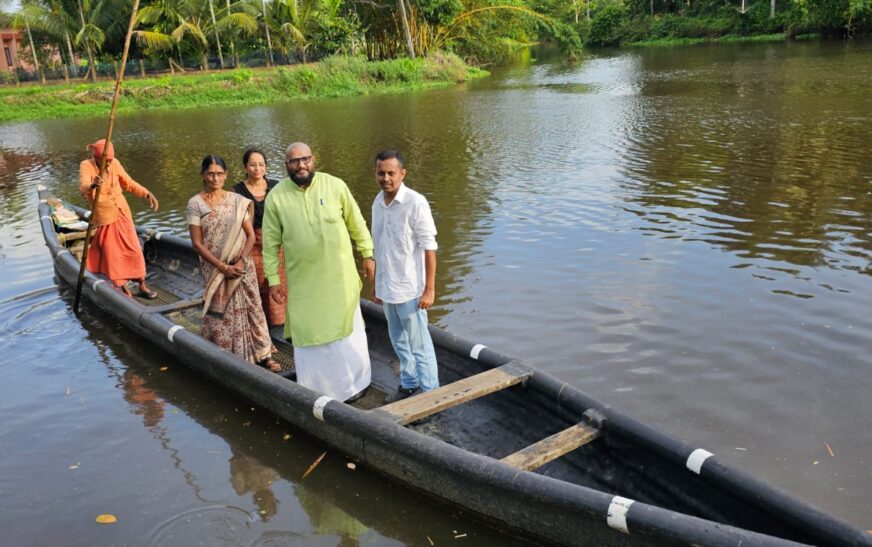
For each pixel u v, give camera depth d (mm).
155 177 14617
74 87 33094
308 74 33438
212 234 5297
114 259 7062
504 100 25141
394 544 3715
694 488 3482
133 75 38188
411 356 4859
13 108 30750
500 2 42250
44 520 4020
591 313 6359
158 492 4238
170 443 4766
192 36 38031
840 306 6195
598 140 15406
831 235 8055
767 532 3154
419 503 4023
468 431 4613
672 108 19438
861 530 2840
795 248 7703
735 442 4449
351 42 39625
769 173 11219
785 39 46469
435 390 4359
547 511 3395
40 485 4348
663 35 55656
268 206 4734
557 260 7789
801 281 6793
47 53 39281
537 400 4422
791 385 5043
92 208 6750
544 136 16484
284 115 25734
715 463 3359
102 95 32125
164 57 38688
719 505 3367
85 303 7457
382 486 4195
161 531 3889
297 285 4754
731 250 7777
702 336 5816
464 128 18844
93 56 36000
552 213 9727
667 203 9859
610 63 39500
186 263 7953
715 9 54906
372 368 5469
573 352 5672
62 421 5105
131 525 3951
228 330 5383
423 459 3826
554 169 12719
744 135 14648
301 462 4477
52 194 13680
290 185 4695
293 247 4668
